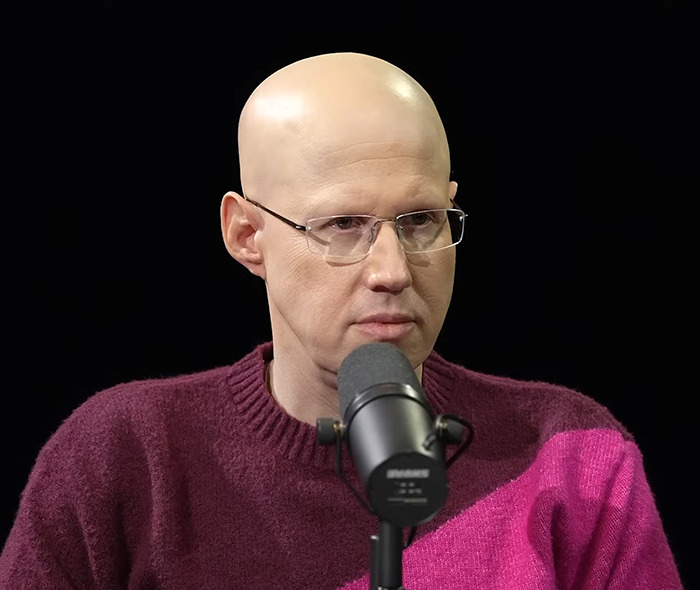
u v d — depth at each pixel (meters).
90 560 7.56
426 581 7.29
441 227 6.69
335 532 7.27
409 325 6.57
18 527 7.61
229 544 7.36
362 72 6.70
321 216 6.49
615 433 7.72
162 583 7.41
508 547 7.35
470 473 7.58
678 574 7.61
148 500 7.56
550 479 7.35
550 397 7.86
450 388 7.78
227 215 7.17
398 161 6.46
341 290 6.51
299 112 6.59
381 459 4.65
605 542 7.39
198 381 7.75
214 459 7.51
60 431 7.84
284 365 7.26
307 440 7.25
